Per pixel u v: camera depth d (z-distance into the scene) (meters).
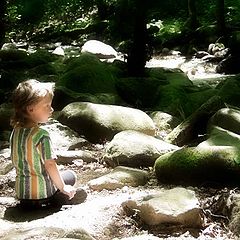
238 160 2.50
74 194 2.30
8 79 5.27
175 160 2.61
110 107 3.44
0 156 3.12
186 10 9.82
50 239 1.91
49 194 2.30
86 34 10.25
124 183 2.55
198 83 5.75
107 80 4.54
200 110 3.29
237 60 6.64
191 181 2.56
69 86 4.43
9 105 4.11
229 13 9.80
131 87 4.49
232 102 4.04
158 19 9.80
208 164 2.54
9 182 2.70
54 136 3.28
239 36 6.73
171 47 8.65
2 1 5.99
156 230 2.07
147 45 5.37
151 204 2.10
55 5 5.70
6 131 3.61
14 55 6.97
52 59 6.68
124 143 2.89
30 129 2.26
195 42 8.48
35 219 2.21
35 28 10.84
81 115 3.39
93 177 2.75
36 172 2.28
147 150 2.85
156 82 4.59
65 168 2.90
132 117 3.38
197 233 2.04
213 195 2.40
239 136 2.84
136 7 5.11
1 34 6.16
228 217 2.10
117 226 2.12
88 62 5.42
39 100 2.22
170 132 3.44
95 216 2.16
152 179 2.68
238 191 2.39
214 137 2.80
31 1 4.89
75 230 1.94
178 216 2.05
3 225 2.13
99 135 3.32
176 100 4.14
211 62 7.49
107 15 10.64
